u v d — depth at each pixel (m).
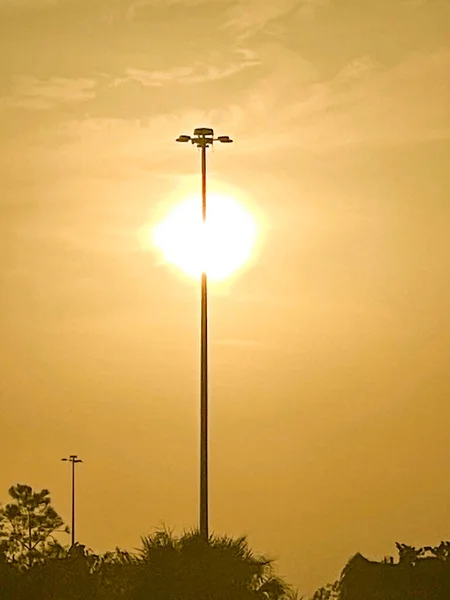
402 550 87.81
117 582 69.38
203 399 78.31
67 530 99.12
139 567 65.00
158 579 64.19
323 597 87.31
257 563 65.25
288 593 65.38
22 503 98.25
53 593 70.88
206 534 65.81
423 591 84.56
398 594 85.12
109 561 71.50
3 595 70.75
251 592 64.50
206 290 81.75
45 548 78.75
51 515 98.62
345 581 87.94
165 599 63.97
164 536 65.69
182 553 64.81
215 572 64.19
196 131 85.69
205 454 76.62
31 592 70.88
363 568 87.25
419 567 86.00
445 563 85.56
